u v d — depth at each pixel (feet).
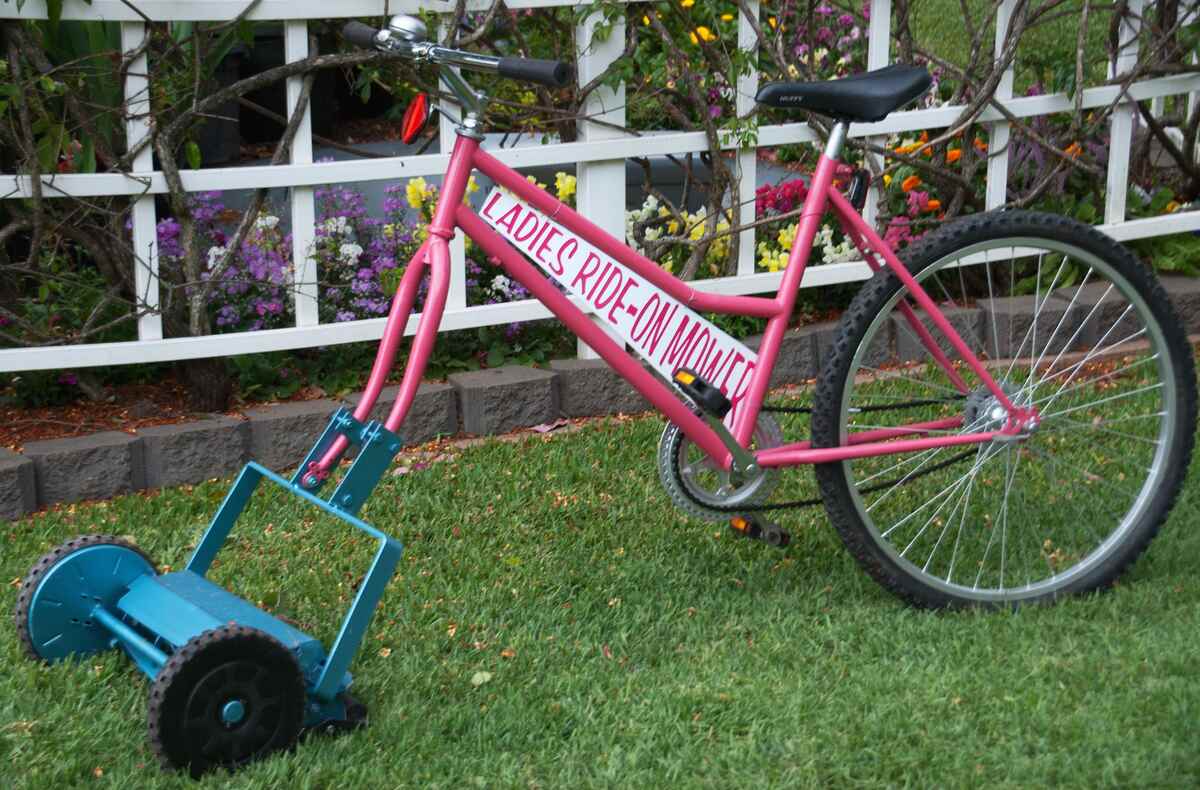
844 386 9.82
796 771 7.98
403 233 15.31
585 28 13.84
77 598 9.27
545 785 8.02
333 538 11.66
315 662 8.43
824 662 9.31
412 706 8.82
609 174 14.33
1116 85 15.87
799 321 15.70
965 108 15.24
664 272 9.61
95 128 12.98
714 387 9.34
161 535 11.78
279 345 13.51
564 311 9.40
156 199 16.60
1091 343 15.70
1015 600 10.21
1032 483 12.10
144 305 13.16
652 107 15.26
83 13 12.35
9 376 13.92
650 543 11.51
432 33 13.55
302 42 13.21
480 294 15.10
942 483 12.05
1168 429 10.41
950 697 8.70
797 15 16.29
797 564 11.05
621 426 14.06
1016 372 14.66
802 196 16.10
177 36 13.60
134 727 8.64
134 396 14.02
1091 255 10.22
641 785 7.91
